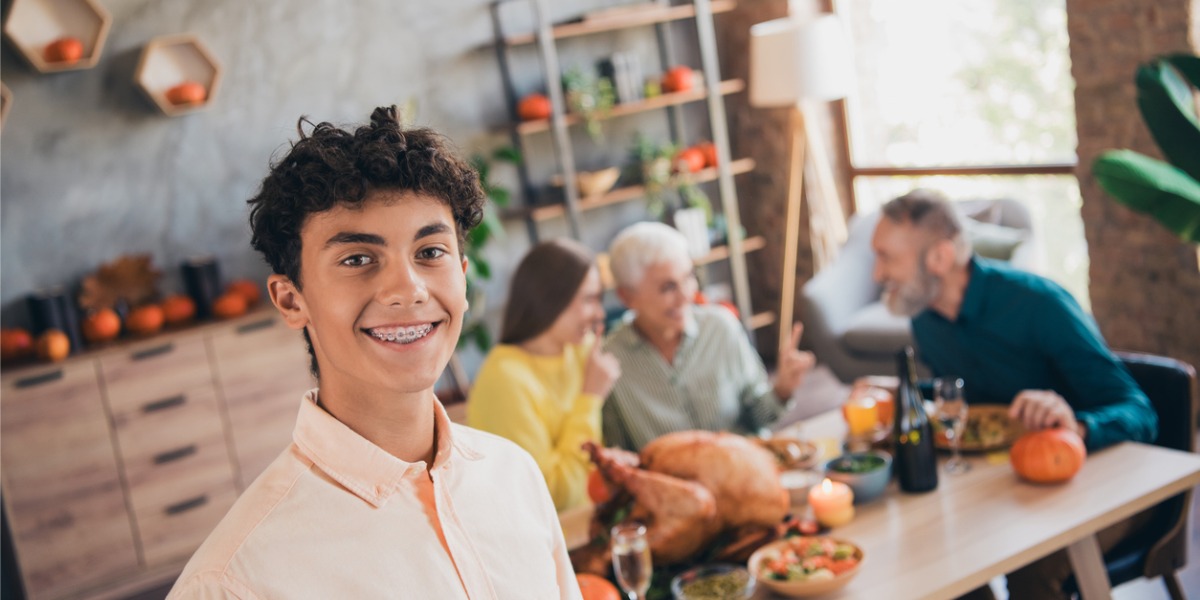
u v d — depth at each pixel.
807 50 5.14
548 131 5.67
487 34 5.46
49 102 4.58
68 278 4.66
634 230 2.80
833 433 2.61
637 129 5.94
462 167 1.00
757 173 6.16
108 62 4.67
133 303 4.68
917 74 5.47
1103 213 4.45
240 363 4.54
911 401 2.16
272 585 0.91
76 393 4.25
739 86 5.95
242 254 4.98
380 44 5.21
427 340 0.97
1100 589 2.02
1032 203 5.07
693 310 2.93
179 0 4.78
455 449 1.07
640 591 1.73
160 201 4.81
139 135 4.75
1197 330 4.19
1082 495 2.04
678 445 1.96
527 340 2.66
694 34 6.10
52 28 4.57
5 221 4.54
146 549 4.40
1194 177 3.12
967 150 5.31
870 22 5.62
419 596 0.96
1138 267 4.36
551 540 1.15
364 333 0.95
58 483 4.23
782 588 1.78
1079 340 2.46
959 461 2.29
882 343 4.67
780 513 1.96
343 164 0.93
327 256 0.94
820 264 5.92
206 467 4.49
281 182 0.95
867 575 1.84
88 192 4.68
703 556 1.97
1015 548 1.86
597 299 2.68
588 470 2.52
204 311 4.72
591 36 5.77
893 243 2.59
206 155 4.88
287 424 4.64
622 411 2.82
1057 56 4.82
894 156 5.70
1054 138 4.91
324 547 0.94
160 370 4.39
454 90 5.40
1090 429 2.21
